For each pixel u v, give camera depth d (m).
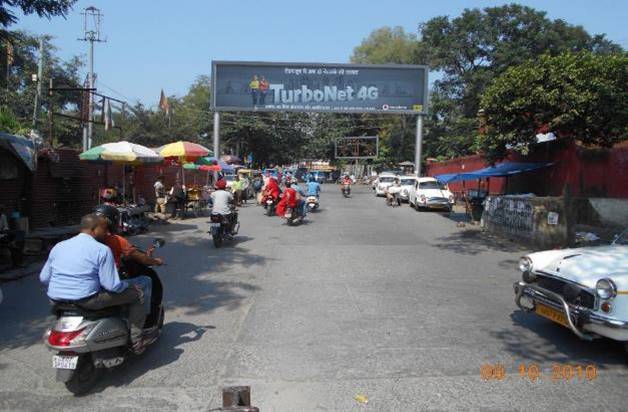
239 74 32.59
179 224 18.20
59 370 4.47
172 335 6.19
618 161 15.47
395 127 56.84
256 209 25.05
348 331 6.33
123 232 14.99
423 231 16.91
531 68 13.80
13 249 9.77
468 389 4.68
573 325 5.29
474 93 35.75
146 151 15.45
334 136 69.38
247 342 5.94
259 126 54.91
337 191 43.84
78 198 16.19
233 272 9.98
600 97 12.98
